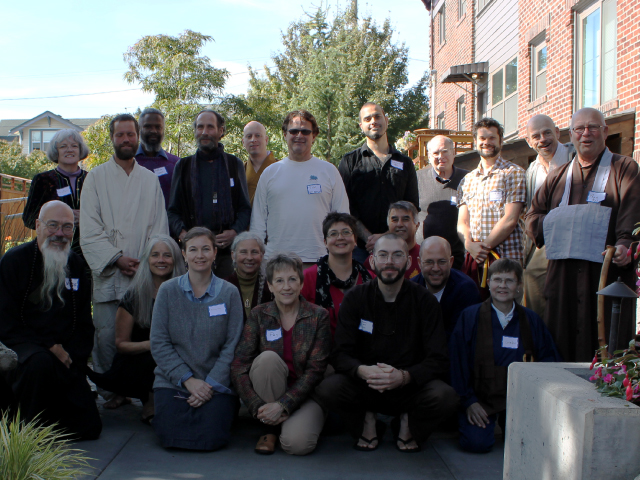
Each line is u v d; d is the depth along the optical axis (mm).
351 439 3984
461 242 5508
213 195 4914
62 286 3875
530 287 4594
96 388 5086
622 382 2412
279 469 3393
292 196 4848
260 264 4398
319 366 3836
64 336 3928
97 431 3785
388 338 3854
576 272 3930
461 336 3939
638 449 2246
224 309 3936
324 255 4793
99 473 3258
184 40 17844
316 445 3771
